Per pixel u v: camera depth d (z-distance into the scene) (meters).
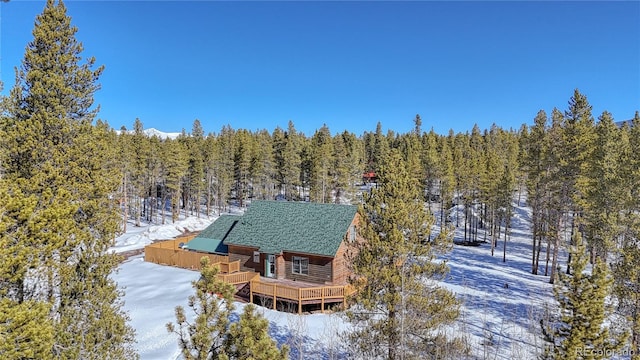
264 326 7.34
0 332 6.67
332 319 19.88
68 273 10.38
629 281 14.62
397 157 13.95
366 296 13.02
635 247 15.21
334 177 60.16
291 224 27.22
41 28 18.28
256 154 66.06
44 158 16.86
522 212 61.72
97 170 19.06
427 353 12.76
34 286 9.55
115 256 11.86
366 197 14.16
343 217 26.64
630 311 14.12
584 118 28.81
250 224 28.27
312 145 75.31
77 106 19.62
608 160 26.98
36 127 16.77
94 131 19.80
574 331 11.62
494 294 24.66
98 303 10.45
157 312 19.30
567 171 28.92
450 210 59.16
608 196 24.52
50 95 17.95
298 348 15.75
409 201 13.40
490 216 50.91
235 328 7.29
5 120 16.59
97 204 17.81
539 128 34.03
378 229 13.57
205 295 7.64
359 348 13.51
